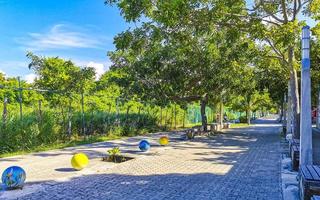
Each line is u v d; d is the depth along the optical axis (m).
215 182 9.66
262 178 10.26
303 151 8.58
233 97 32.84
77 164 10.91
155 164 12.57
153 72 24.97
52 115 18.52
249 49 19.56
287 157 14.71
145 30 15.16
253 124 51.41
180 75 25.16
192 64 25.03
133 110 30.78
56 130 18.36
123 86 27.38
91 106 25.70
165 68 24.86
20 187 8.55
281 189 8.91
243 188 8.98
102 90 32.06
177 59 24.62
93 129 22.98
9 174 8.41
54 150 15.73
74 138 20.53
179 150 16.98
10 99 22.48
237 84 26.89
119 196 8.05
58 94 22.86
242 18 15.85
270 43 17.55
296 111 17.58
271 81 26.95
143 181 9.66
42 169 11.12
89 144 18.47
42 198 7.75
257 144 20.67
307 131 8.57
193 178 10.17
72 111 21.38
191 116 43.62
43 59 29.62
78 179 9.79
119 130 24.48
